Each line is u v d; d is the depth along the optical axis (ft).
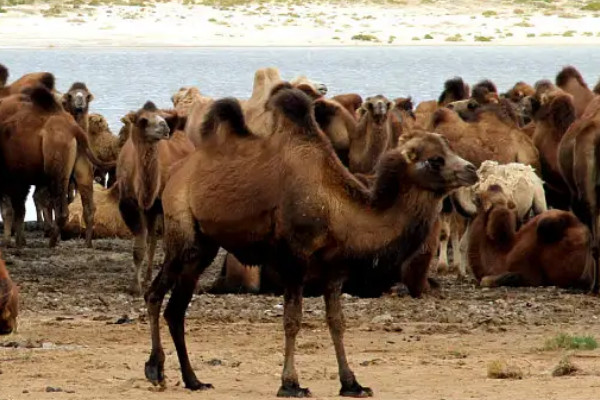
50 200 233.14
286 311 105.60
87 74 587.68
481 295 171.83
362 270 106.42
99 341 135.64
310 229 104.58
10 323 133.08
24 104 213.87
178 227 110.83
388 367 119.55
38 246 221.46
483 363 121.29
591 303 163.94
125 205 173.17
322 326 145.69
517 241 181.57
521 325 147.64
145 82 549.95
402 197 104.78
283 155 106.42
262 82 204.23
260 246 108.47
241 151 108.99
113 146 263.29
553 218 177.99
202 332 141.28
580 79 239.30
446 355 127.13
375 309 158.40
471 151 212.02
